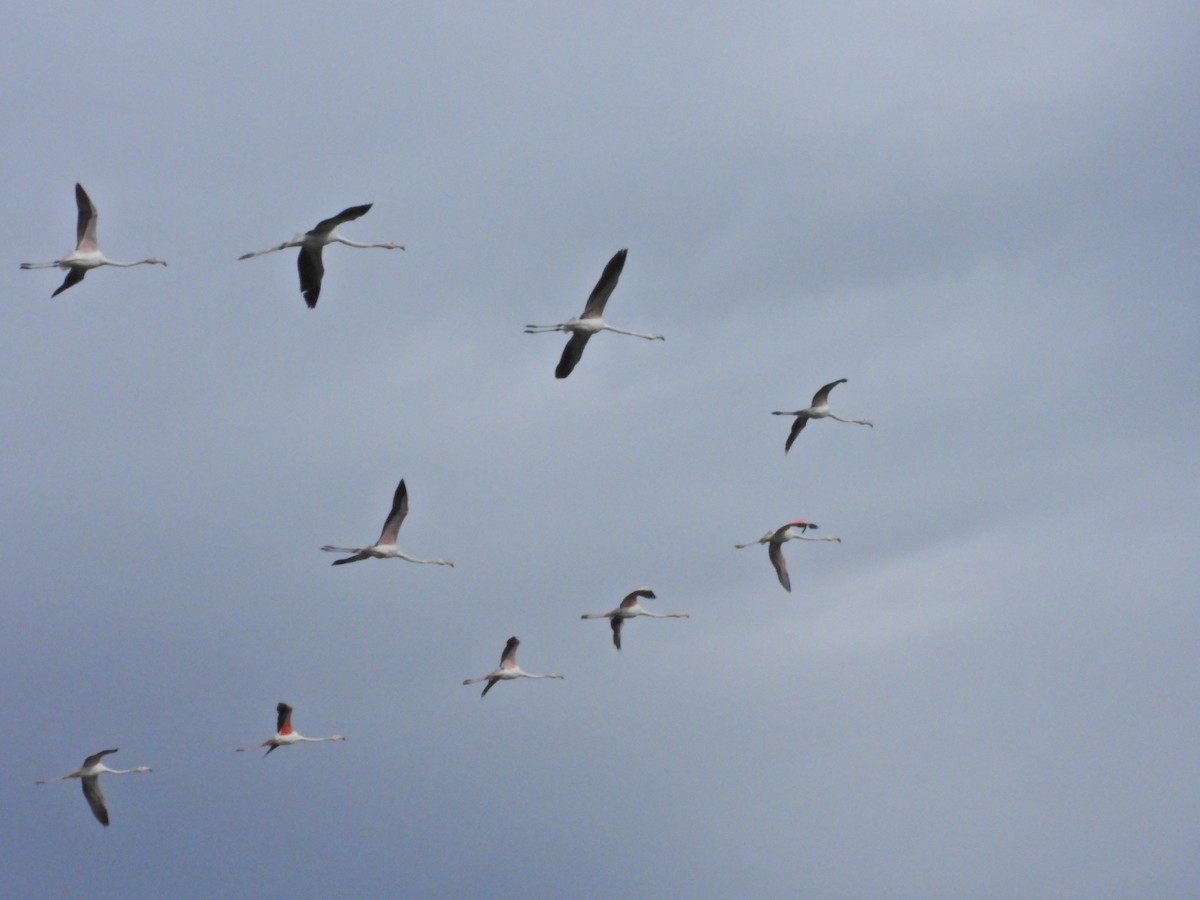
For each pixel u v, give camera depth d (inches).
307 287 2127.2
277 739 2381.9
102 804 2309.3
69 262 2181.3
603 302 2092.8
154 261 2236.7
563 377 2122.3
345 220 2098.9
